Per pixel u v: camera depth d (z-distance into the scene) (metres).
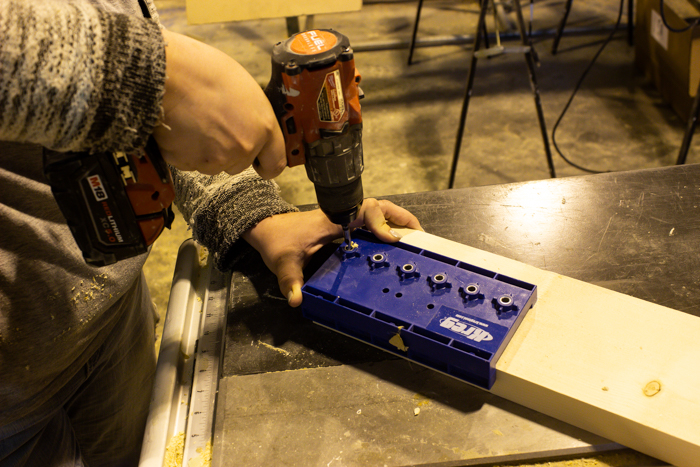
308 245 0.86
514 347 0.69
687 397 0.61
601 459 0.62
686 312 0.75
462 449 0.63
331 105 0.62
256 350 0.77
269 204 0.91
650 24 2.48
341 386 0.71
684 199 0.94
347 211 0.74
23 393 0.70
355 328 0.76
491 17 3.27
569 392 0.62
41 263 0.66
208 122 0.52
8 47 0.39
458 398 0.68
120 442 1.08
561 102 2.61
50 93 0.42
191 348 0.83
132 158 0.54
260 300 0.85
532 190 1.00
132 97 0.46
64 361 0.76
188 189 0.92
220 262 0.90
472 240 0.91
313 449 0.64
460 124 1.97
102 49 0.43
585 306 0.73
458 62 2.97
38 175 0.66
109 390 0.98
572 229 0.91
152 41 0.46
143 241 0.61
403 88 2.81
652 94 2.57
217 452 0.65
